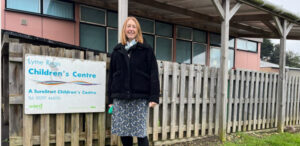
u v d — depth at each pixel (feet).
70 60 8.85
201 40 28.04
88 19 18.66
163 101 11.82
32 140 8.41
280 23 17.40
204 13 21.12
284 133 16.47
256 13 19.89
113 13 20.35
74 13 17.81
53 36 16.78
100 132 9.88
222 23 13.65
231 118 15.66
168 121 12.40
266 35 28.04
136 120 7.61
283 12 16.15
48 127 8.66
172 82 12.19
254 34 29.22
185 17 23.29
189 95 13.01
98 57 9.66
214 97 14.37
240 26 24.86
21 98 8.19
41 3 16.21
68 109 8.92
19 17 15.25
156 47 23.39
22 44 8.08
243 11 19.20
